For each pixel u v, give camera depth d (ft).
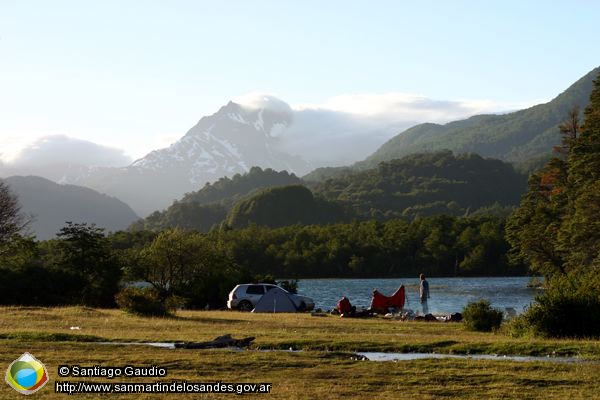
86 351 68.80
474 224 636.89
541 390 52.70
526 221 287.89
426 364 62.69
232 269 207.00
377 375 57.98
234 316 126.52
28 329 90.02
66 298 170.40
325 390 52.39
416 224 652.89
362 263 610.24
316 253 617.21
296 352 69.21
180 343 74.38
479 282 463.83
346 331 94.22
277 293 152.66
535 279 343.87
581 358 67.62
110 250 188.14
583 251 213.25
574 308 85.61
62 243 180.04
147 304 118.01
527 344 73.82
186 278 197.98
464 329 100.63
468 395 51.21
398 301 142.10
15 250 198.59
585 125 235.40
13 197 232.12
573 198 250.78
